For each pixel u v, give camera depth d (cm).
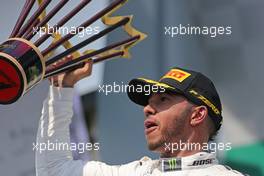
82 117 1603
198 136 1136
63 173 1130
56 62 1013
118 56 1053
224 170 1119
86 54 991
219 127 1184
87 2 928
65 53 947
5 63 884
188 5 1603
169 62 1595
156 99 1137
